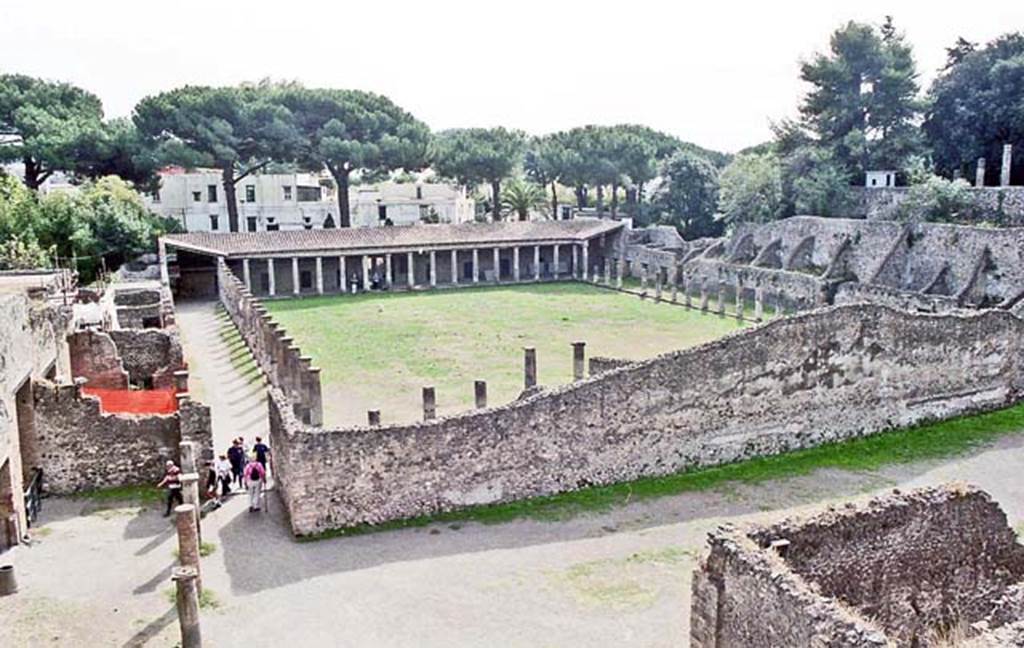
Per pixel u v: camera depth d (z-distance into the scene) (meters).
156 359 39.94
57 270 49.72
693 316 64.69
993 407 36.34
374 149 90.12
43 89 88.69
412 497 25.31
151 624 19.42
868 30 84.25
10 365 24.66
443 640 18.62
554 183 111.06
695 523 24.83
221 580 21.50
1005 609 14.72
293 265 79.69
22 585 21.41
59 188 83.81
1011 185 74.12
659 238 91.31
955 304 54.19
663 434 28.86
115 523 25.31
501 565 22.22
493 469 26.23
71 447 27.67
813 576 14.86
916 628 15.88
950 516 15.95
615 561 22.38
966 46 85.94
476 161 100.56
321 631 19.06
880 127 85.31
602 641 18.48
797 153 82.44
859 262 67.00
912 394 33.97
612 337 55.50
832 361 31.80
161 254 74.19
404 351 51.34
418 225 90.31
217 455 30.92
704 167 103.25
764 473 29.12
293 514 24.23
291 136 86.88
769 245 75.56
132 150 83.69
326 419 36.16
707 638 14.57
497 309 69.38
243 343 53.75
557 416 26.92
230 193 88.62
